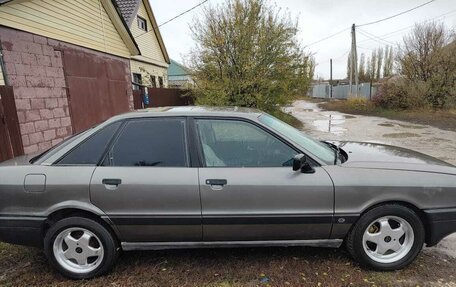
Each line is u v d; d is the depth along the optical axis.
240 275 2.71
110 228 2.69
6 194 2.60
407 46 19.50
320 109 24.73
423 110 18.42
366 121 15.47
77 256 2.70
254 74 12.33
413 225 2.68
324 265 2.85
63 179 2.59
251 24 12.05
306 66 13.03
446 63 18.00
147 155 2.69
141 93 12.31
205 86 12.52
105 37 9.73
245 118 2.82
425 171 2.72
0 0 5.73
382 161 2.87
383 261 2.73
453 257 2.97
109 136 2.72
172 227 2.66
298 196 2.62
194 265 2.88
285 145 2.76
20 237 2.64
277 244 2.77
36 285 2.64
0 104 5.09
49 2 7.17
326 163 2.74
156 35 18.47
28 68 6.56
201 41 12.51
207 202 2.61
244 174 2.63
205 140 2.78
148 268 2.85
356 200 2.64
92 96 8.98
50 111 7.21
